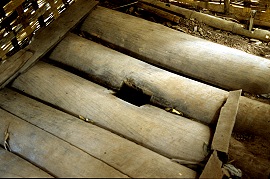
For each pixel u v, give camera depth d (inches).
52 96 44.6
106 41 56.0
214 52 49.1
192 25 61.6
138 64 48.2
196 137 36.9
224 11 64.2
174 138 36.9
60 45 53.7
